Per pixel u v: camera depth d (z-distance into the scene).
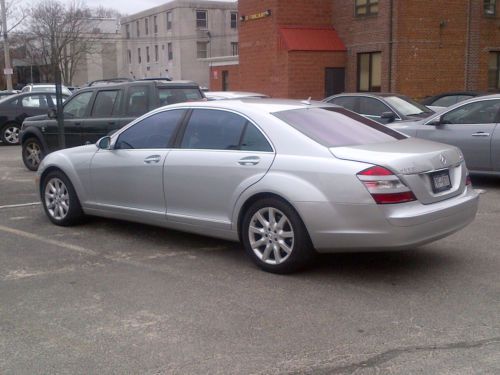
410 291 5.04
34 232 7.16
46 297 4.97
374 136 5.79
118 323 4.42
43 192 7.59
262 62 26.00
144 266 5.80
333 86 25.50
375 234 4.91
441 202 5.28
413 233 4.95
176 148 6.20
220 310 4.65
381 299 4.86
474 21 24.41
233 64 32.34
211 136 5.98
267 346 4.01
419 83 23.58
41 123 11.86
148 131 6.55
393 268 5.66
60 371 3.69
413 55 23.31
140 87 10.70
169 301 4.86
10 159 14.57
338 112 6.18
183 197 6.07
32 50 52.47
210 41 58.25
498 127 9.54
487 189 9.84
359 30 24.53
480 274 5.48
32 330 4.31
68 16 52.06
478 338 4.10
